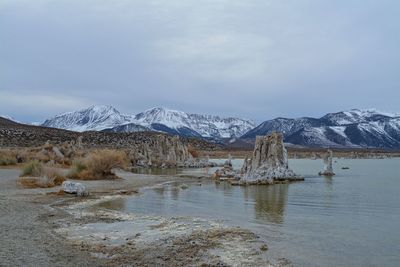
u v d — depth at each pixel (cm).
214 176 6044
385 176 6588
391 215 2738
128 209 2923
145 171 7588
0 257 1536
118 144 14050
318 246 1859
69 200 3259
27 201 3075
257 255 1688
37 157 6594
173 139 10844
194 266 1519
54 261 1514
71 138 13725
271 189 4450
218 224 2366
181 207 3067
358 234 2120
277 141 5762
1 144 10631
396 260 1653
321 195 3884
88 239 1928
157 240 1922
